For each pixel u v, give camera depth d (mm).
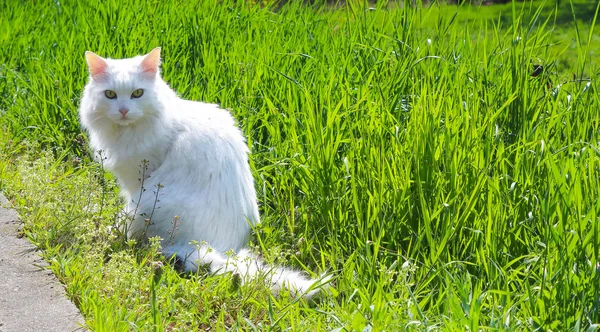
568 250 1955
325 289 2057
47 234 2162
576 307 1917
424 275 2074
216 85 2646
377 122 2297
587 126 2301
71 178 2396
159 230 2197
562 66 3697
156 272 2061
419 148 2205
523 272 2078
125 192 2348
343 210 2246
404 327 1901
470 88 2449
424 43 2607
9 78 2824
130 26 2992
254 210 2279
